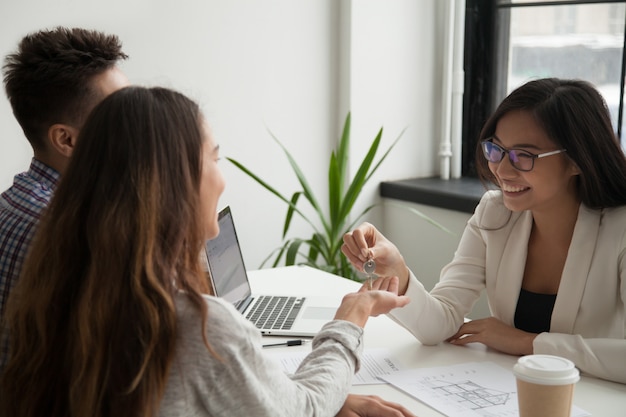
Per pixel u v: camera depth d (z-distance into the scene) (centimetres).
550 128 156
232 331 93
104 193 89
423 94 358
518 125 159
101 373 87
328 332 119
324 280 229
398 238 352
